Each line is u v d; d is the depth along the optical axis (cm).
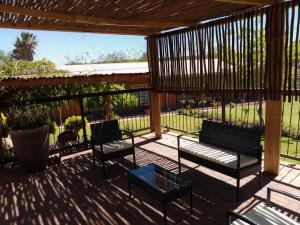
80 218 335
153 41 643
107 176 459
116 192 397
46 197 396
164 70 624
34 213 354
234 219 234
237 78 455
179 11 449
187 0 386
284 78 380
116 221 322
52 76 614
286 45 371
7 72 966
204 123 461
